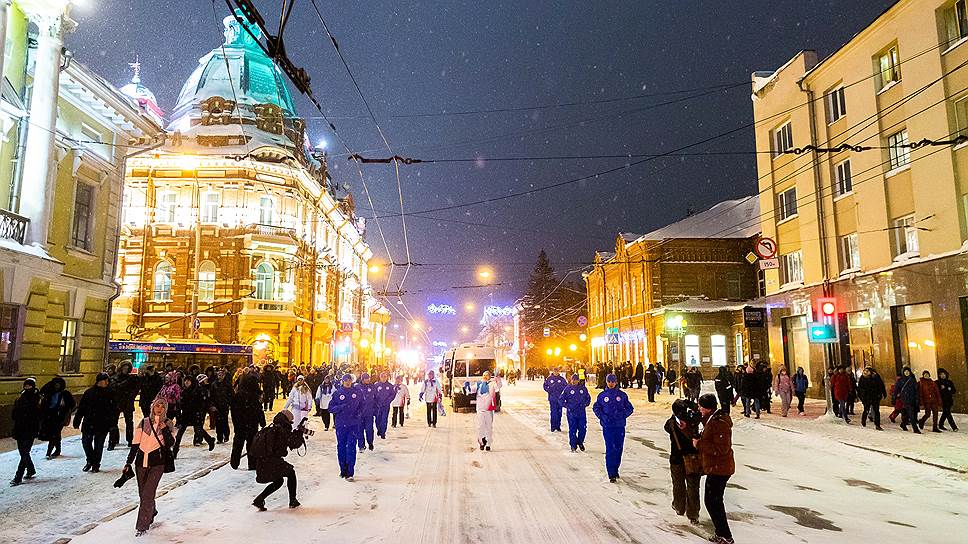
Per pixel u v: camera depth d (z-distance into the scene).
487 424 14.28
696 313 40.12
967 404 18.81
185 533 7.27
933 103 20.19
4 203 17.14
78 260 20.59
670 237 43.31
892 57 22.39
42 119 17.67
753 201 46.06
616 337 45.59
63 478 10.62
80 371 20.81
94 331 21.78
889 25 22.12
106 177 22.06
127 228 37.34
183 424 13.16
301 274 40.53
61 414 12.74
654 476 10.93
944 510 8.62
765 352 37.88
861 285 23.39
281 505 8.71
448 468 11.76
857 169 23.75
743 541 7.04
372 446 14.33
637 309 46.47
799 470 11.76
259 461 8.41
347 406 10.91
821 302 19.81
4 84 17.08
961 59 19.27
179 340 36.50
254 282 37.81
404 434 17.55
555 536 7.18
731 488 10.07
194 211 38.00
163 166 38.09
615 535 7.21
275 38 8.33
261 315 36.78
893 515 8.32
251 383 11.87
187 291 37.06
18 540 7.00
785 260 29.02
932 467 11.66
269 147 39.28
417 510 8.41
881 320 22.38
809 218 26.48
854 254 24.48
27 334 17.41
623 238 49.06
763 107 30.27
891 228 22.12
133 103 22.78
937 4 20.09
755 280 42.56
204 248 37.59
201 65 45.25
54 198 19.11
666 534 7.27
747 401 20.22
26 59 18.09
